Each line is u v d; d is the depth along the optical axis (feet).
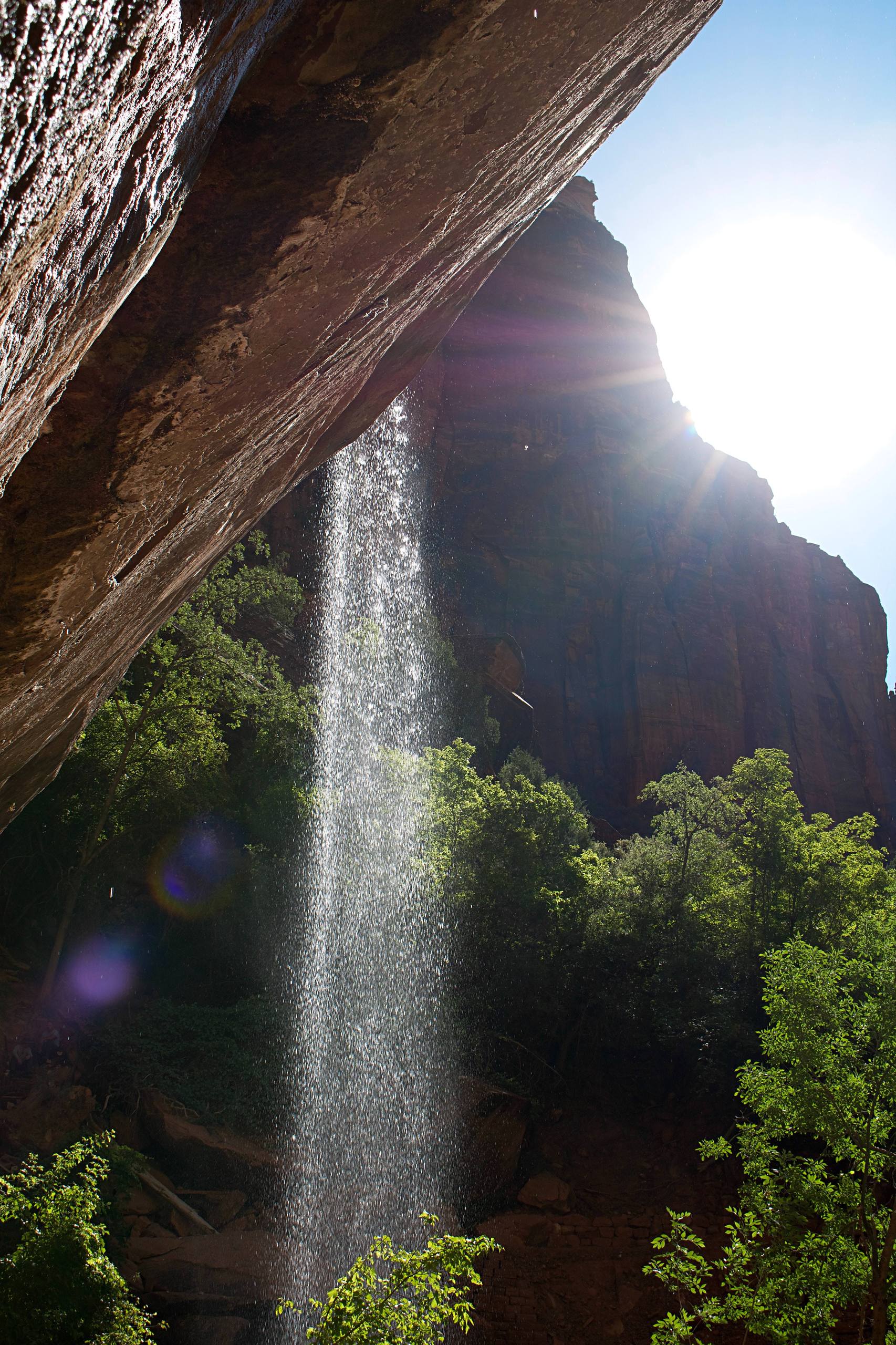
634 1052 99.60
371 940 86.17
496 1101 80.53
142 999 77.15
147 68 3.47
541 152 11.30
